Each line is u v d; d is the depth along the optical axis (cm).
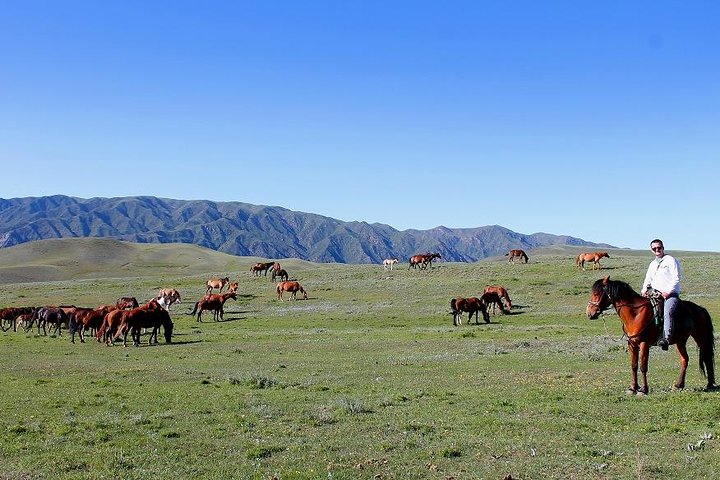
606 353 2489
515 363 2327
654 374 1908
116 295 8094
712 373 1600
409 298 6350
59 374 2422
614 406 1449
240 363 2683
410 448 1140
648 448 1109
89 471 1063
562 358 2400
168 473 1035
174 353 3191
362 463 1052
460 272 7825
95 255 18900
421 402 1589
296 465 1059
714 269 6562
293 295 6731
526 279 6819
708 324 1602
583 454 1078
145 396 1825
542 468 1003
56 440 1277
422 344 3253
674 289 1523
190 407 1616
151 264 18138
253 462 1081
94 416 1524
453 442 1168
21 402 1753
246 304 6594
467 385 1864
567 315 4784
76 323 3991
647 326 1548
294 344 3456
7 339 4231
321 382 2042
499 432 1238
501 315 5047
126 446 1216
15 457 1161
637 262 7775
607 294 1595
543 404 1498
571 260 8531
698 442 1111
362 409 1497
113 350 3434
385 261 9094
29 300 7938
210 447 1202
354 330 4325
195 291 8050
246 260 19888
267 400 1689
